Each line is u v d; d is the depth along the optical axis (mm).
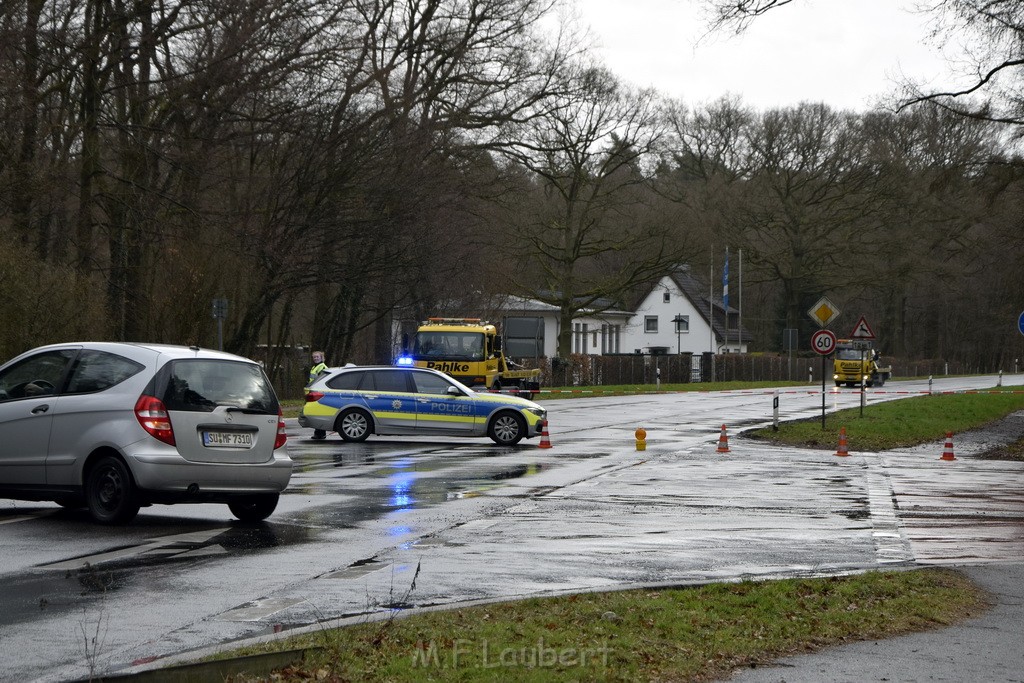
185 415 15609
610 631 9812
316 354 45188
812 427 38438
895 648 9781
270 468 16219
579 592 11555
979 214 77812
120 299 44219
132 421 15445
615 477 23781
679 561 13711
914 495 21562
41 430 16062
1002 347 131625
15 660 8805
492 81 57656
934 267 89125
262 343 88562
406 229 52688
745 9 27562
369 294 60719
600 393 72938
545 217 82250
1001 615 11234
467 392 32062
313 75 47406
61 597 11117
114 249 44125
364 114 51750
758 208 93625
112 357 16047
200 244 45938
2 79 36781
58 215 42531
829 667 9109
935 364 122625
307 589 11641
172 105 44656
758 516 18031
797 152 93938
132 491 15383
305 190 49000
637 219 82000
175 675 8125
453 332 49125
